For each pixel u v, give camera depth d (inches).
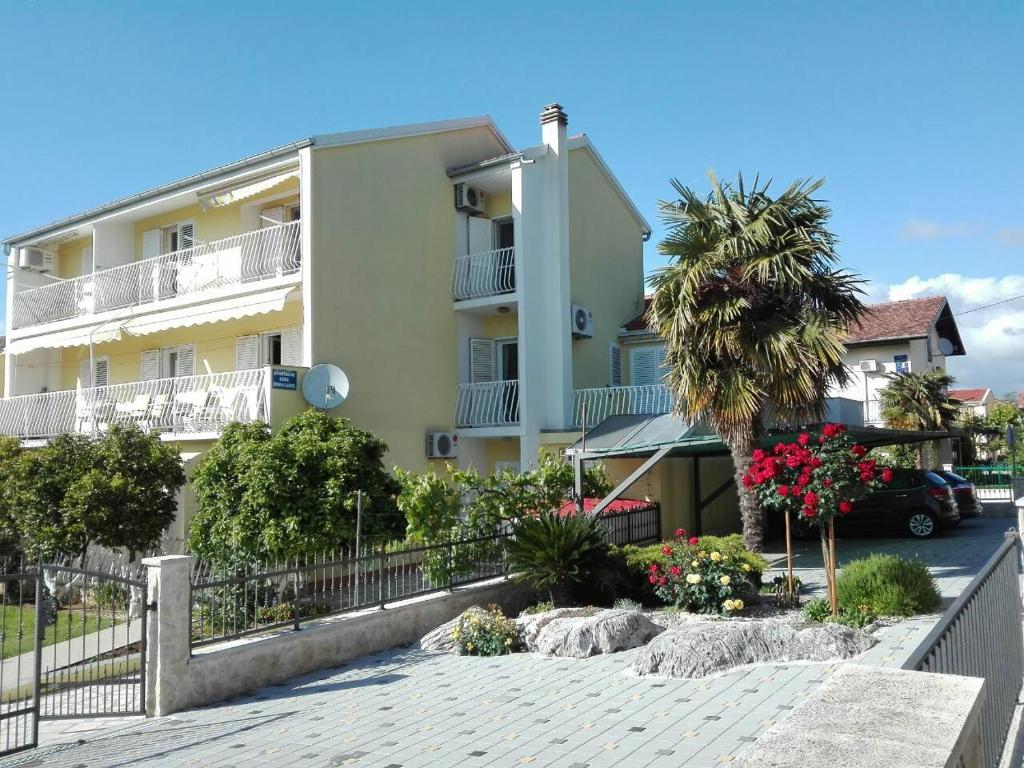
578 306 840.3
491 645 403.5
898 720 101.7
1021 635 264.7
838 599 427.8
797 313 543.2
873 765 88.6
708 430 597.3
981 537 736.3
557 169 829.8
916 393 1065.5
